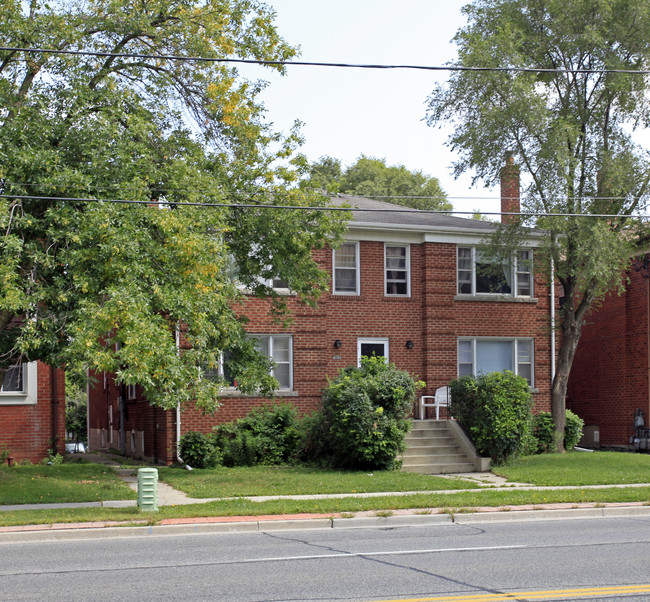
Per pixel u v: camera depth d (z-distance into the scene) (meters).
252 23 18.66
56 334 15.39
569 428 27.02
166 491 17.69
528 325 27.83
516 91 22.86
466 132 24.19
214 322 18.00
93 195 15.97
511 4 24.94
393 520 13.97
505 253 25.20
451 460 22.80
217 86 18.27
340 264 26.09
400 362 26.31
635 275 29.30
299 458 23.09
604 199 23.70
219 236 17.38
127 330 14.00
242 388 20.20
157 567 9.71
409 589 8.34
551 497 16.06
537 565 9.66
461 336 26.89
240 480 19.11
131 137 17.14
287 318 21.62
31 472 19.53
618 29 23.33
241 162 19.22
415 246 26.95
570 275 24.42
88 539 12.37
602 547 11.04
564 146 22.78
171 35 18.42
